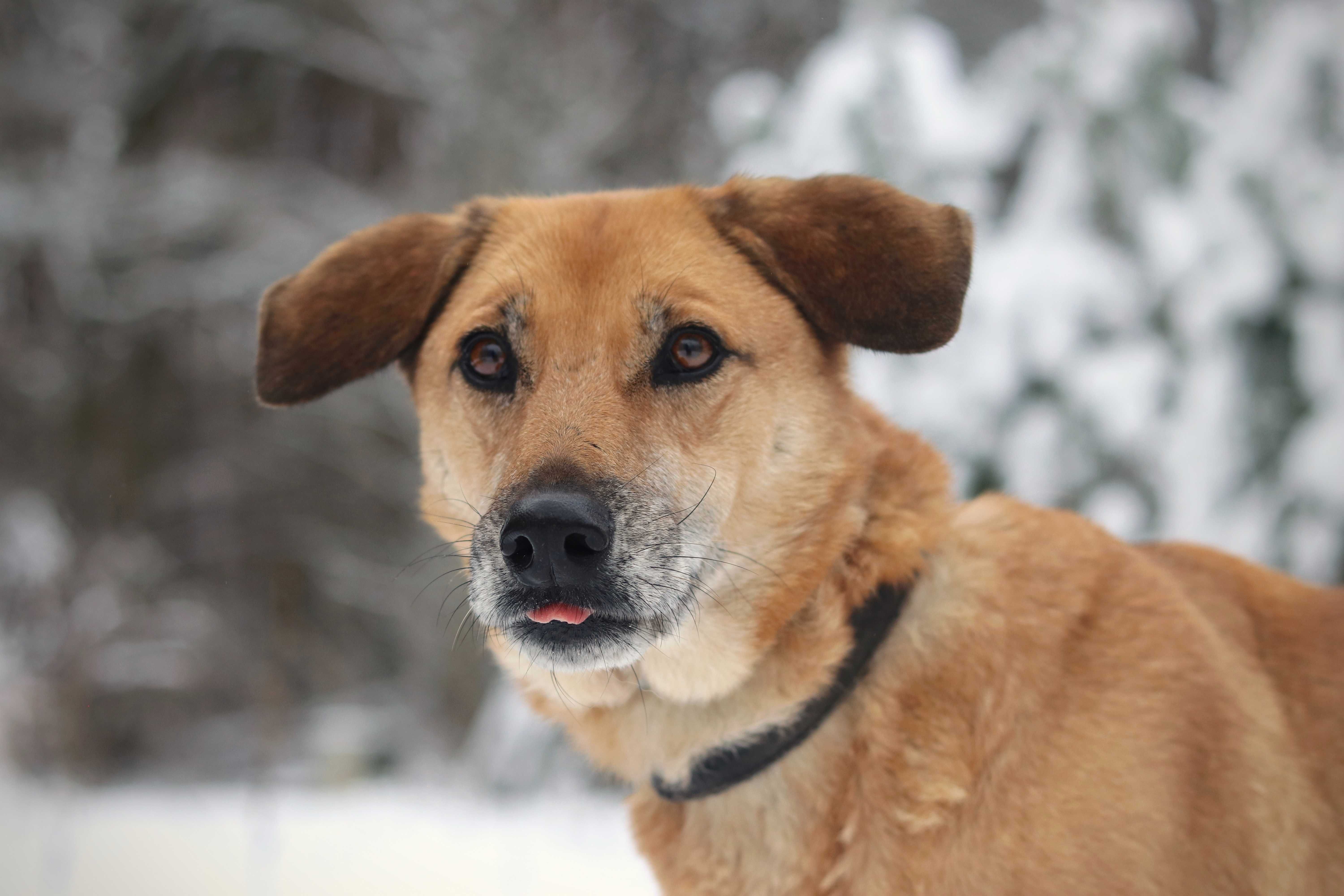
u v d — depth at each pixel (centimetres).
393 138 1605
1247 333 665
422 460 274
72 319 1435
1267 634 258
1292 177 669
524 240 257
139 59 1552
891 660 229
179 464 1452
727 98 789
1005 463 664
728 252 249
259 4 1515
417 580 1254
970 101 723
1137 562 243
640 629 217
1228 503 649
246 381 1445
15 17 1541
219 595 1364
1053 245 680
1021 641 224
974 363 667
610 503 214
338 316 276
